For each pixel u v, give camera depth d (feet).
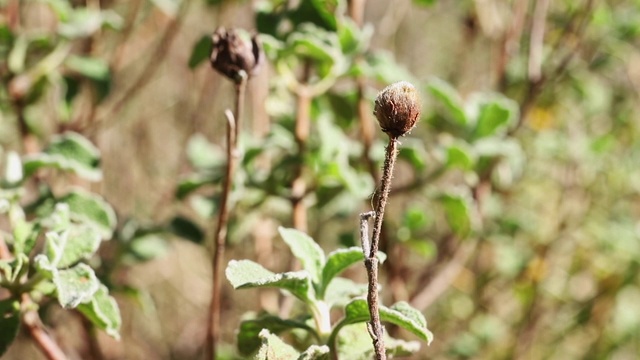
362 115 2.03
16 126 2.31
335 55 1.74
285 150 2.13
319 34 1.76
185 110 3.11
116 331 1.43
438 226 2.78
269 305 2.17
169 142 3.43
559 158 2.96
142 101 3.31
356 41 1.81
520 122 2.36
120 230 1.87
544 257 2.94
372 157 2.02
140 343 3.12
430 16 3.71
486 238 2.63
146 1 2.68
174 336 3.48
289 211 2.07
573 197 3.11
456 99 1.98
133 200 3.17
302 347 1.57
